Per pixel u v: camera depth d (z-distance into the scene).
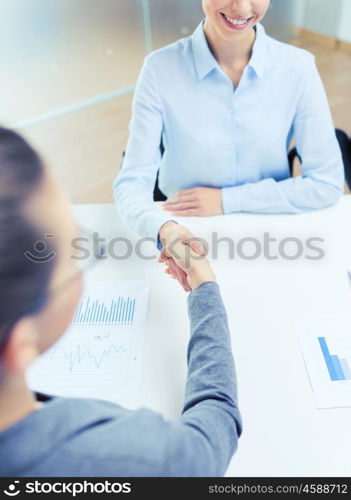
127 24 2.89
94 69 2.91
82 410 0.35
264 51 0.94
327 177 0.98
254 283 0.79
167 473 0.36
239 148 1.04
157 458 0.36
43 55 2.76
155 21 2.95
